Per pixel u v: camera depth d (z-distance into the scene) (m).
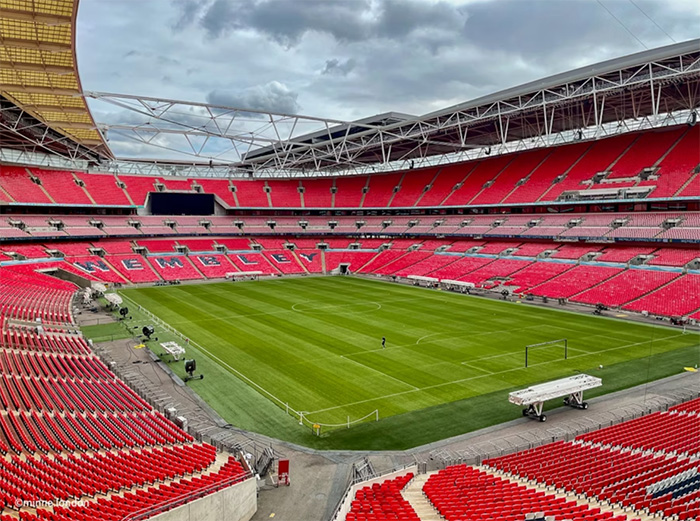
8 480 18.77
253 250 99.88
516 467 22.36
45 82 42.59
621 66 53.31
